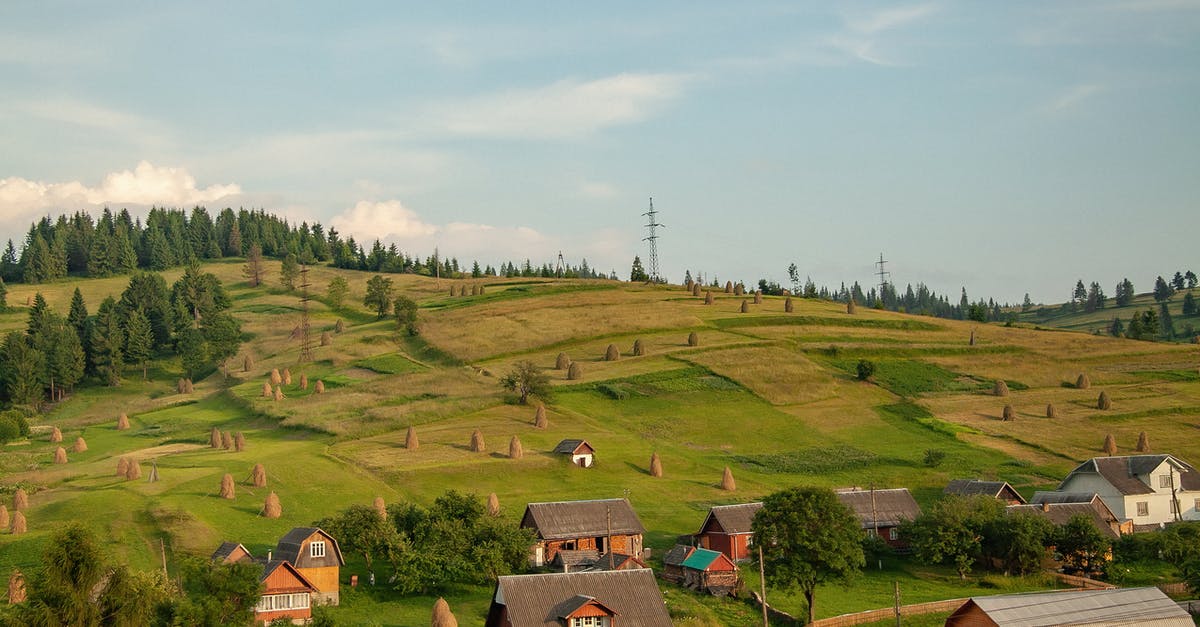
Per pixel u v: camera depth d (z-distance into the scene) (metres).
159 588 61.00
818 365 179.50
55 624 51.78
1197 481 120.50
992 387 170.12
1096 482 119.06
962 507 97.94
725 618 80.19
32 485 115.50
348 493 111.12
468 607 81.88
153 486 110.81
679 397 160.12
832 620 77.75
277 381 176.12
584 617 68.56
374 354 194.00
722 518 99.69
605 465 128.38
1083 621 63.53
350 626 75.94
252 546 91.75
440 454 128.00
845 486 125.12
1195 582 85.88
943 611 81.44
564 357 175.38
